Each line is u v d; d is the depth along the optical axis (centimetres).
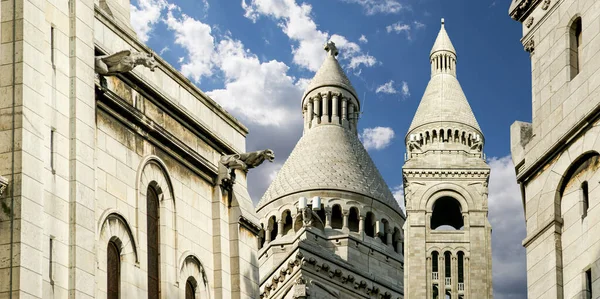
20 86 4328
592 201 4478
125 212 4934
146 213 5078
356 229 13888
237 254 5538
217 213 5525
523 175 4812
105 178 4844
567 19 4803
